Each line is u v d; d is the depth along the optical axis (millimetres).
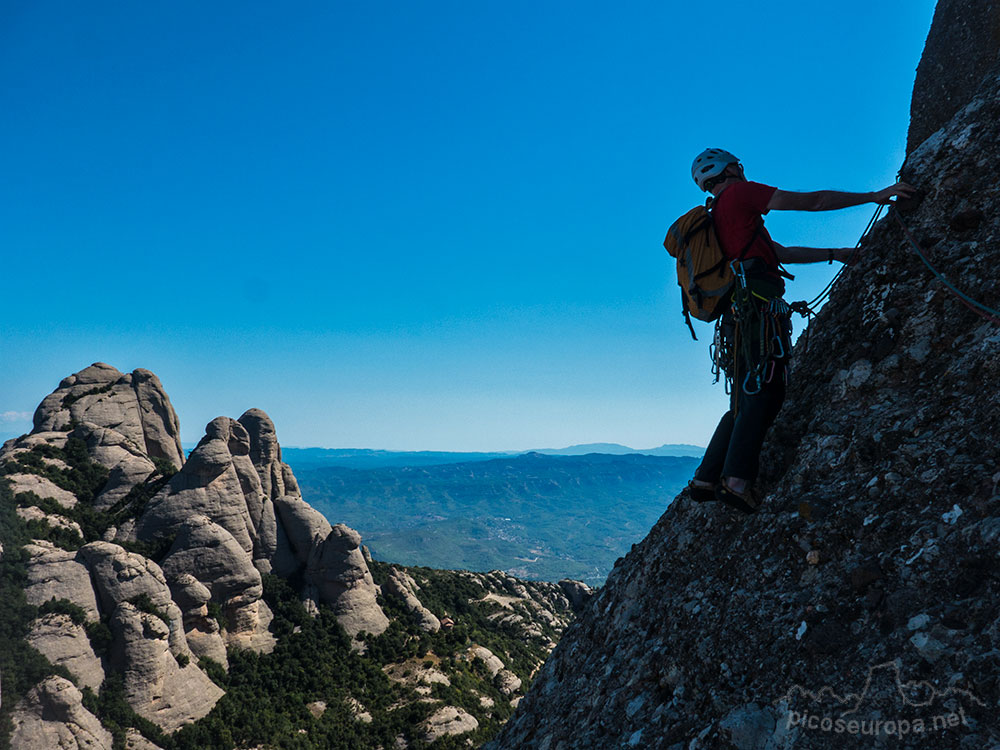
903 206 4441
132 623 60938
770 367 4047
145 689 59469
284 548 88938
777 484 4238
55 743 48812
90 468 87750
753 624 3561
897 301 4250
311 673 76812
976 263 3846
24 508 72250
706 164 4504
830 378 4531
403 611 97562
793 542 3676
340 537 89875
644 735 3871
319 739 67688
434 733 71812
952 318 3838
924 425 3510
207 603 73312
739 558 4113
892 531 3186
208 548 76562
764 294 4066
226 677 71000
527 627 120812
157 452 102812
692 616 4191
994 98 4258
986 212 3939
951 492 3062
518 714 7023
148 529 79500
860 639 2953
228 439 89062
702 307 4363
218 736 60906
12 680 50375
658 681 4219
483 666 91938
